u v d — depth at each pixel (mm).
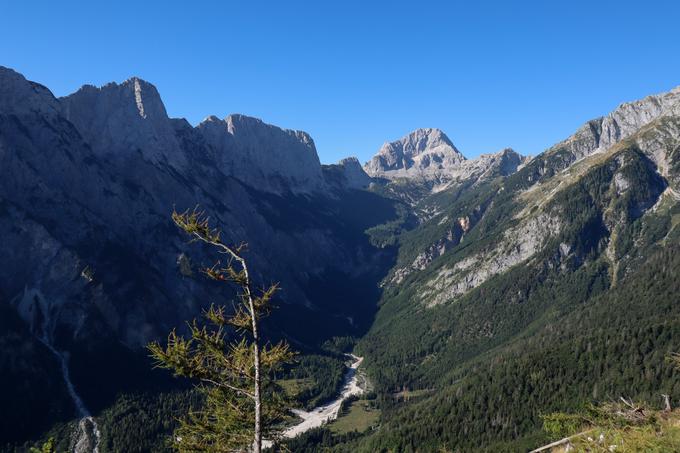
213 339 29250
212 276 28703
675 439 32875
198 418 32781
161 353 28266
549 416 42781
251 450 30906
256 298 29609
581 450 36750
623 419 37625
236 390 29719
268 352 30219
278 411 31562
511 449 124312
